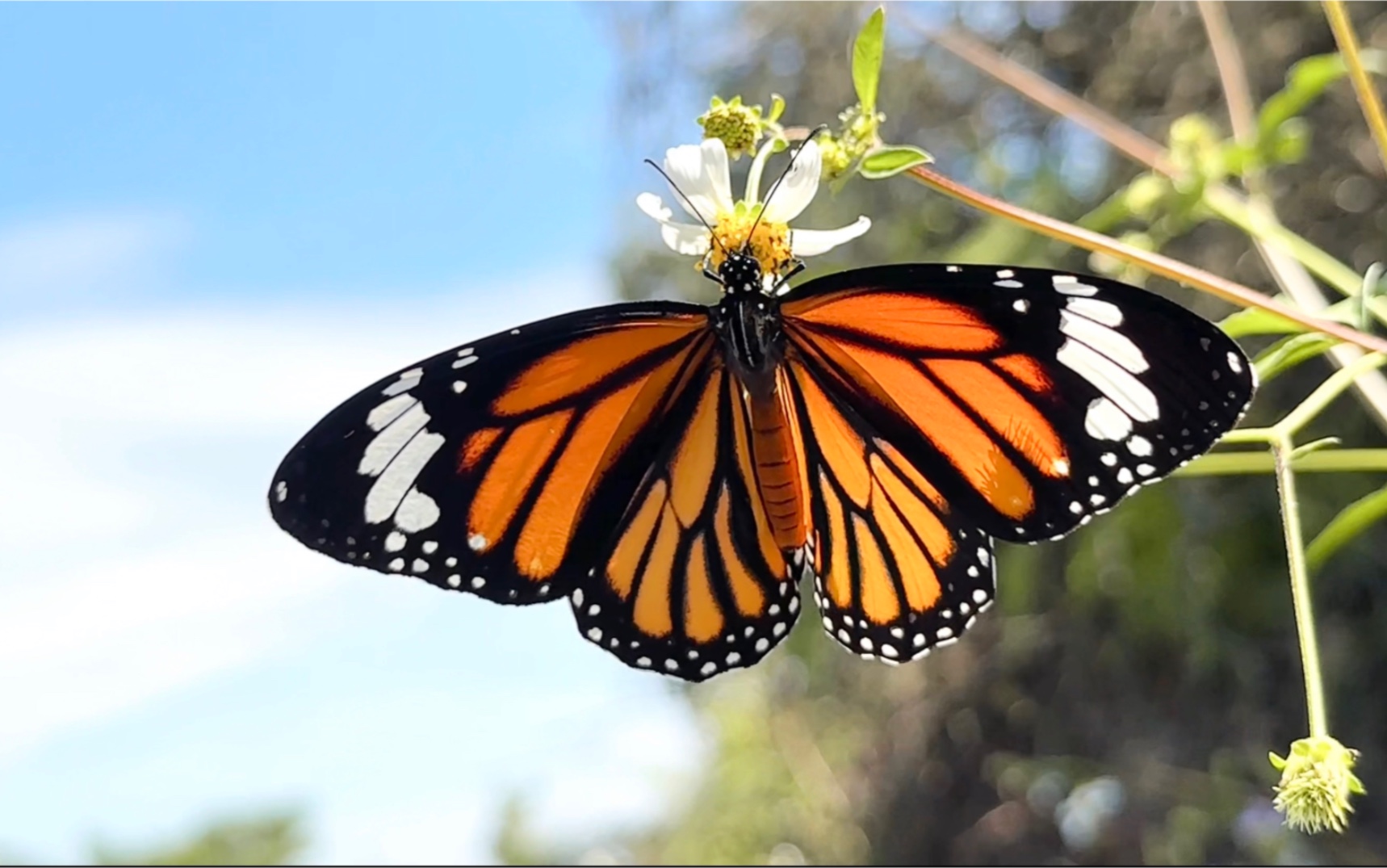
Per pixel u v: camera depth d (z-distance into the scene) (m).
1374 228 0.30
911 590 0.18
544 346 0.18
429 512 0.17
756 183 0.19
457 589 0.18
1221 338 0.16
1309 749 0.18
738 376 0.18
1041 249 0.33
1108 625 0.35
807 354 0.19
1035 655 0.37
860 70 0.20
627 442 0.18
